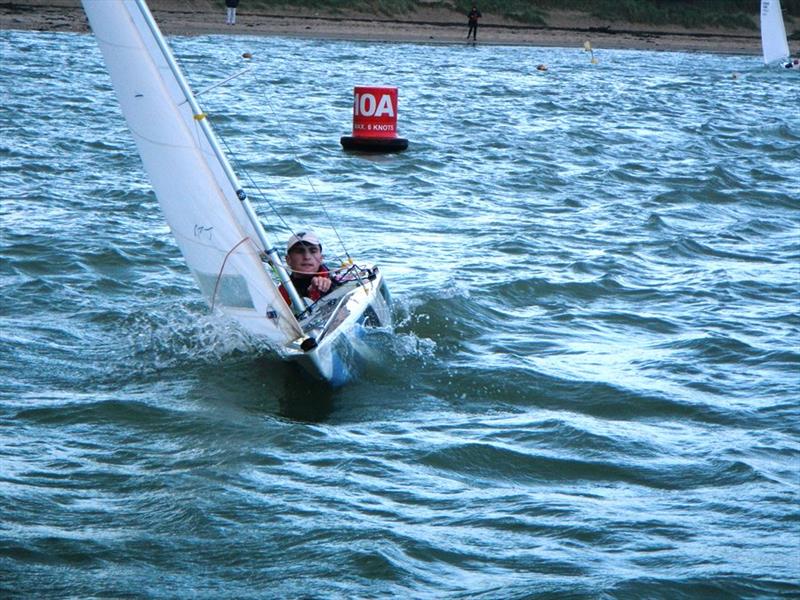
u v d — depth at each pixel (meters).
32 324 13.33
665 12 94.12
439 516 8.84
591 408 11.45
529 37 81.56
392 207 21.38
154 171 11.80
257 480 9.41
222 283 11.92
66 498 8.95
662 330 14.27
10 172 22.31
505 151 29.56
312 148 28.20
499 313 14.64
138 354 12.45
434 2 85.75
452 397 11.61
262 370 12.04
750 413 11.38
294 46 62.47
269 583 7.74
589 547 8.36
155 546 8.20
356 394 11.56
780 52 70.62
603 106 43.16
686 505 9.16
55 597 7.48
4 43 51.78
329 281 13.02
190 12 73.75
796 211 23.34
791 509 9.10
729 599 7.66
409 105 39.22
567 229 20.12
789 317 14.93
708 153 31.27
